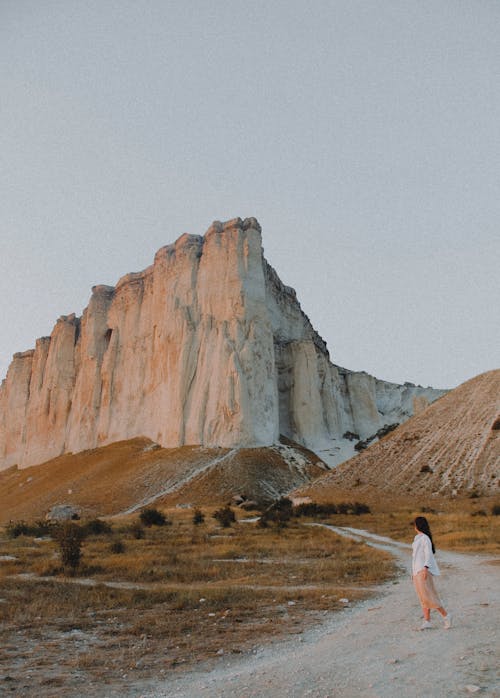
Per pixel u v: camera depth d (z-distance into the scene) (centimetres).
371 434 13650
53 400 13862
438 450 6956
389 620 1084
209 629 1109
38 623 1198
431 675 686
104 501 8469
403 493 6203
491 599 1220
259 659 873
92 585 1728
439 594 1364
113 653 940
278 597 1441
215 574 1964
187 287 11750
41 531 4600
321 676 725
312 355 12644
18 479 12288
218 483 8650
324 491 7025
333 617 1191
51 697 705
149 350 12300
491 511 4416
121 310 13362
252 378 10462
